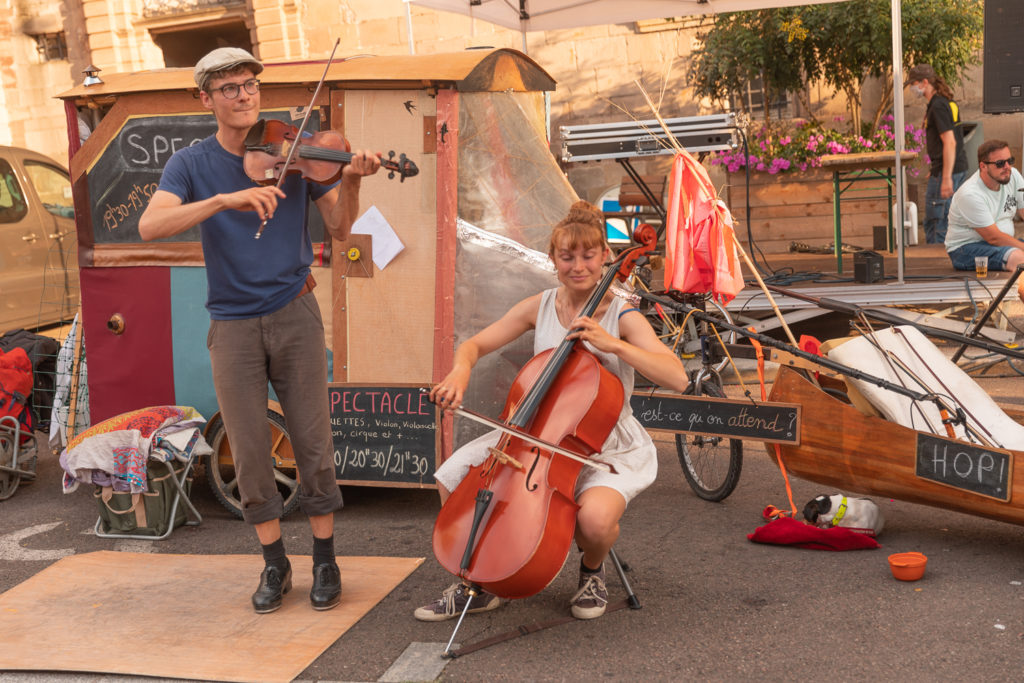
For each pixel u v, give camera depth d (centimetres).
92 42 1330
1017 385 598
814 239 888
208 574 392
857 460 391
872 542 382
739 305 673
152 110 457
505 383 435
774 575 365
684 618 333
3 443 514
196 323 462
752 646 311
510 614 343
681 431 430
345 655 319
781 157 882
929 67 857
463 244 432
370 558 399
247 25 1234
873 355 412
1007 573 354
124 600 370
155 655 323
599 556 326
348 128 437
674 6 746
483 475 312
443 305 432
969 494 362
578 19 778
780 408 405
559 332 341
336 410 452
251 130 335
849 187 845
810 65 966
